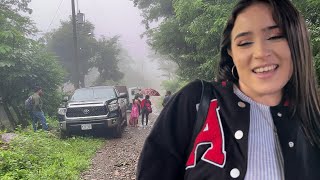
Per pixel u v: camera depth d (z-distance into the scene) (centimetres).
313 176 124
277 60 129
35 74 1681
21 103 1683
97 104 1232
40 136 1034
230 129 127
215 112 131
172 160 131
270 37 130
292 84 137
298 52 133
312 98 137
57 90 1875
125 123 1587
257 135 127
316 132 133
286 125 131
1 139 957
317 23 591
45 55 1784
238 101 133
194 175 125
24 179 632
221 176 121
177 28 1549
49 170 695
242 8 134
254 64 129
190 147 131
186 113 134
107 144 1163
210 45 1127
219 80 147
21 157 750
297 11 134
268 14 130
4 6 1994
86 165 813
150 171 131
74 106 1227
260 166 122
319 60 489
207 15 1027
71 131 1223
